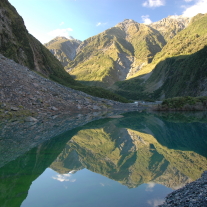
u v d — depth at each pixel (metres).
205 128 26.66
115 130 23.95
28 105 32.47
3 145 14.25
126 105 68.31
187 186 7.80
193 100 61.28
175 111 59.81
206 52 148.62
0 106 28.12
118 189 7.54
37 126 23.44
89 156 12.37
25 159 11.04
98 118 35.78
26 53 60.88
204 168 10.34
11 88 33.56
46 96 39.66
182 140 18.62
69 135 19.28
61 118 31.86
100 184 8.00
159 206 6.16
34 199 6.57
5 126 22.05
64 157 11.83
